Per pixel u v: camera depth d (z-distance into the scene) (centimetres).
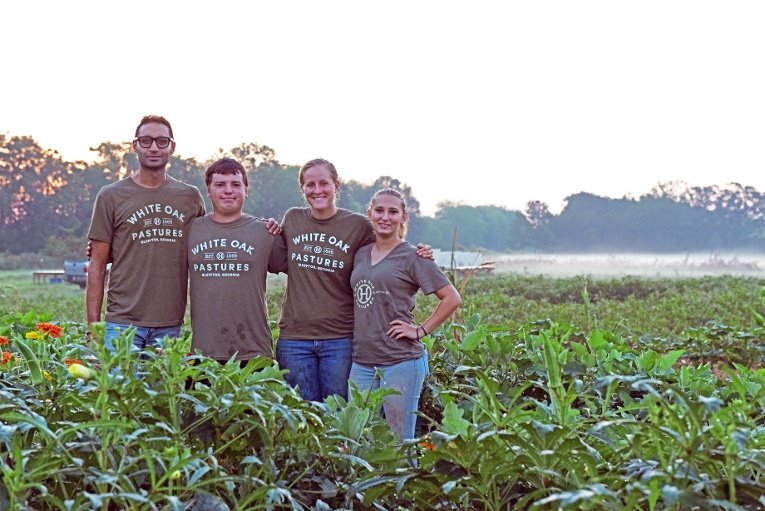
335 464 356
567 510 265
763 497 254
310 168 512
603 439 308
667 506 259
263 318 515
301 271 517
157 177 543
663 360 529
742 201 13025
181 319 547
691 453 260
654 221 13162
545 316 1393
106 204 539
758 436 315
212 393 330
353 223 519
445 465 310
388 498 359
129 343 323
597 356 535
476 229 14225
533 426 289
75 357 415
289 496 300
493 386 316
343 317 521
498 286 2509
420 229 12288
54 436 281
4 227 9044
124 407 306
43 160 9200
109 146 9506
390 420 486
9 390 346
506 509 326
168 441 312
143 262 536
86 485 319
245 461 305
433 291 487
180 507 264
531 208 13712
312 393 524
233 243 509
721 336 791
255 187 9769
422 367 494
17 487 266
